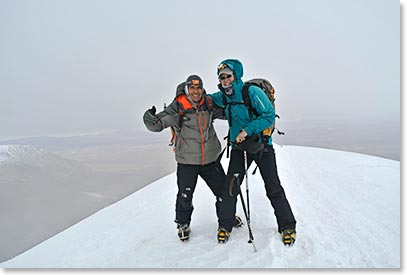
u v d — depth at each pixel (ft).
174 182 23.12
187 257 9.79
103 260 10.57
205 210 14.14
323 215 12.34
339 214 12.37
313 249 9.44
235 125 10.33
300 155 29.32
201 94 10.21
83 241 13.29
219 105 10.87
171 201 17.54
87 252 11.70
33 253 13.52
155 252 10.46
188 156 10.43
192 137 10.32
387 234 10.39
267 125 9.39
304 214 12.52
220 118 11.05
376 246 9.59
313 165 23.50
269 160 10.11
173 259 9.78
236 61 9.87
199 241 10.80
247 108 9.80
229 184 10.43
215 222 12.52
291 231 9.76
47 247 13.94
